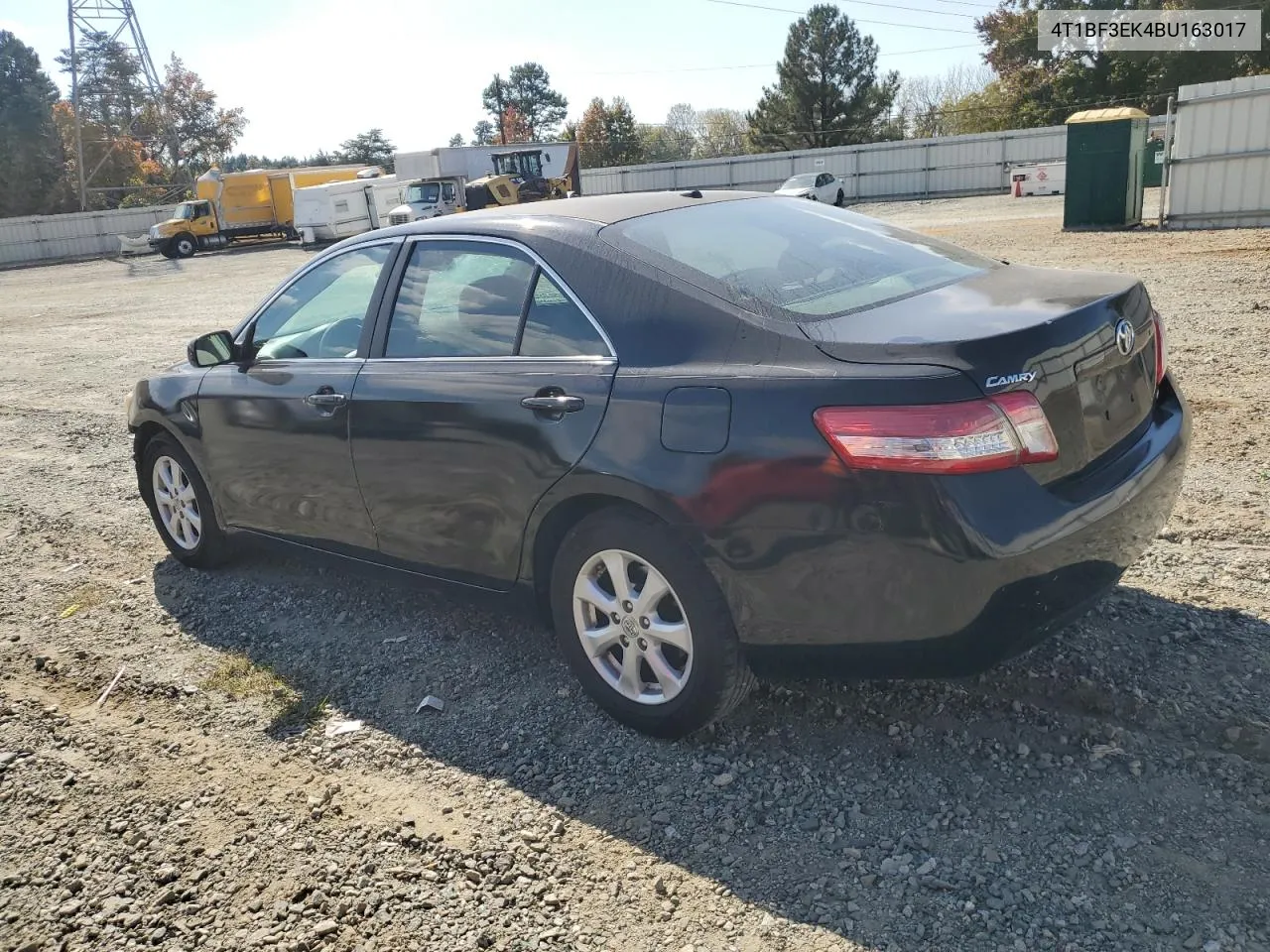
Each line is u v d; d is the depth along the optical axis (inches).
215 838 115.0
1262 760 112.7
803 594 108.7
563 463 123.5
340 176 1727.4
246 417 168.4
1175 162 689.6
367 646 160.7
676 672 122.5
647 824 111.4
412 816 116.4
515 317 134.8
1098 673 129.3
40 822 120.2
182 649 165.0
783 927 95.0
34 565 211.2
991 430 100.4
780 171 1769.2
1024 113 2042.3
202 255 1585.9
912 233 153.1
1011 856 101.4
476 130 3754.9
